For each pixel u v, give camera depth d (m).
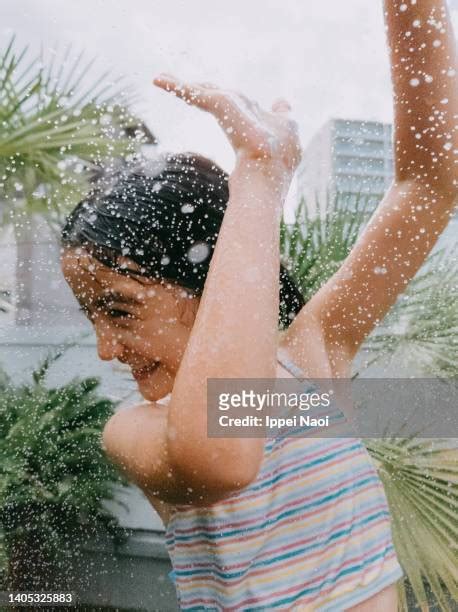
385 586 0.70
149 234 0.70
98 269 0.70
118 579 2.92
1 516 2.65
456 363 2.09
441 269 2.11
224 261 0.58
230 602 0.71
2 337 2.68
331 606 0.68
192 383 0.54
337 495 0.71
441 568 1.94
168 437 0.55
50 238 2.24
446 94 0.85
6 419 2.72
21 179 2.19
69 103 2.02
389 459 2.00
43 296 2.59
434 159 0.88
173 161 0.77
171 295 0.71
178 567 0.77
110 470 2.79
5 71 2.07
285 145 0.66
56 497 2.65
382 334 2.15
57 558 2.74
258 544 0.70
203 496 0.58
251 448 0.55
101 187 0.73
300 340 0.85
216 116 0.66
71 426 2.73
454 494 1.98
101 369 2.83
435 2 0.82
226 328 0.55
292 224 1.92
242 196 0.62
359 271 0.90
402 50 0.85
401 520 1.97
